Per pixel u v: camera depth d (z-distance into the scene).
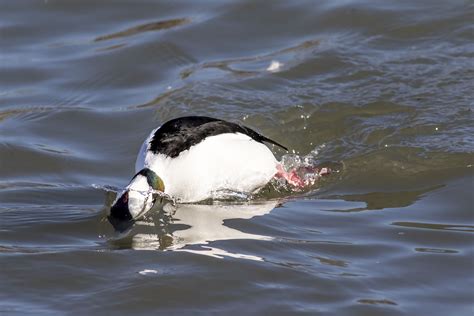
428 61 15.77
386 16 17.47
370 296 9.77
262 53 16.70
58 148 14.09
